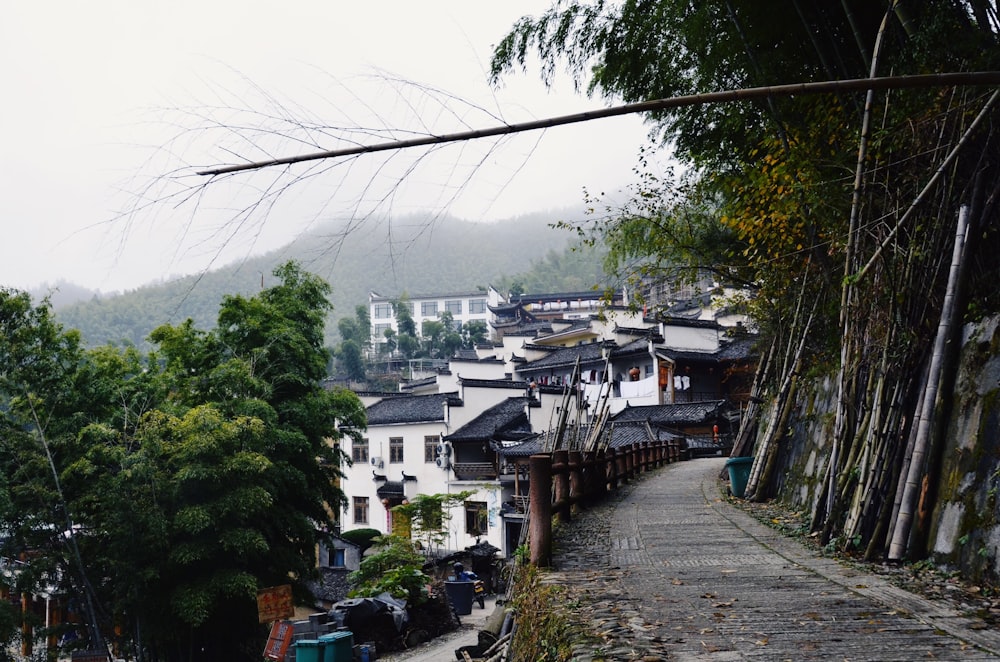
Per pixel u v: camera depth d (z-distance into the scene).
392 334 86.06
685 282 15.19
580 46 10.15
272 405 20.30
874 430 7.62
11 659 17.77
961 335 6.95
